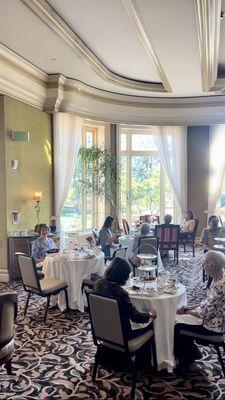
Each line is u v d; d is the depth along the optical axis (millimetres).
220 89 7797
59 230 8039
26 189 7105
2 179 6477
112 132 9695
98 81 7891
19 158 6855
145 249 5941
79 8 4555
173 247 7875
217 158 10047
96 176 9281
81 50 5773
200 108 9484
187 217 8992
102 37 5531
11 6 4465
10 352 3215
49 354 3801
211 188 10141
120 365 3328
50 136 7984
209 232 6430
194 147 10273
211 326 3139
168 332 3365
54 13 4598
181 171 10109
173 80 7480
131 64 6945
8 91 6336
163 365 3393
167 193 10516
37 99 7328
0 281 6555
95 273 5094
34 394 3088
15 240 6512
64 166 8227
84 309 5078
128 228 8633
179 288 3711
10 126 6555
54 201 8109
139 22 4684
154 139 10109
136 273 5801
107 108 8977
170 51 5703
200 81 7570
